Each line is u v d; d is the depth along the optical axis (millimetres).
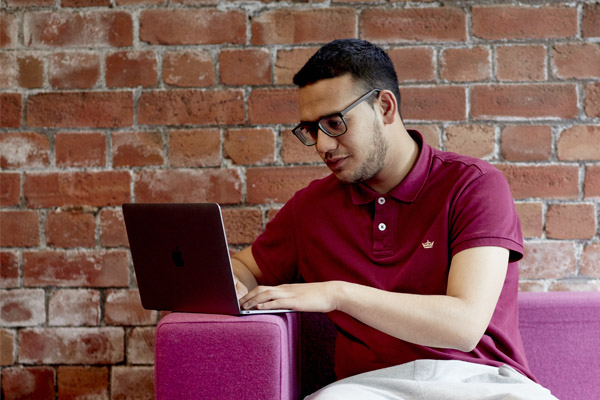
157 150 1860
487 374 1277
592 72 1829
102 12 1867
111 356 1857
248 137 1856
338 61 1333
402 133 1426
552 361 1592
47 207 1864
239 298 1335
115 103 1864
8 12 1870
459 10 1841
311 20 1853
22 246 1863
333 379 1675
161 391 1206
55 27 1868
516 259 1324
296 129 1391
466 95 1839
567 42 1833
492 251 1261
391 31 1846
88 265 1859
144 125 1864
